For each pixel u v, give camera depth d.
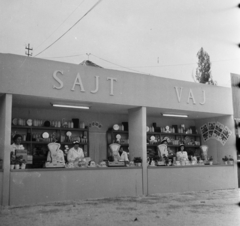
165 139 12.34
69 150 9.73
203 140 13.29
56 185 8.21
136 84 9.91
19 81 7.98
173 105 10.64
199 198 9.00
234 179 11.73
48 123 10.41
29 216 6.33
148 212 6.79
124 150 11.84
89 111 11.16
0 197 7.45
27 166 9.28
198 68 23.88
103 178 8.95
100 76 9.27
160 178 9.99
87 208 7.27
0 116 8.20
